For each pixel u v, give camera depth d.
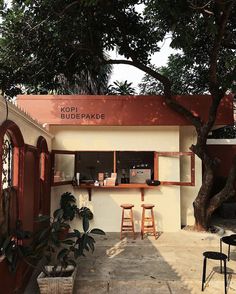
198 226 7.28
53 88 7.49
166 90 7.12
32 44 6.36
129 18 6.44
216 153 10.30
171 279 4.46
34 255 3.77
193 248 6.00
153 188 7.49
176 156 7.49
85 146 7.55
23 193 4.19
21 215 4.09
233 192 6.88
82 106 7.40
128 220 7.46
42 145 5.72
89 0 4.62
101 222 7.48
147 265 5.05
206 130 6.71
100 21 6.12
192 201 7.87
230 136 13.12
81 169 8.17
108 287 4.19
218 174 10.20
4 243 3.38
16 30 6.05
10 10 5.84
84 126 7.57
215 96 6.51
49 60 6.77
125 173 8.05
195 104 7.44
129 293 4.01
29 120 4.52
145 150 7.53
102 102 7.40
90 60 7.10
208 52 7.31
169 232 7.33
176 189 7.51
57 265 4.03
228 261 5.22
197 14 5.37
